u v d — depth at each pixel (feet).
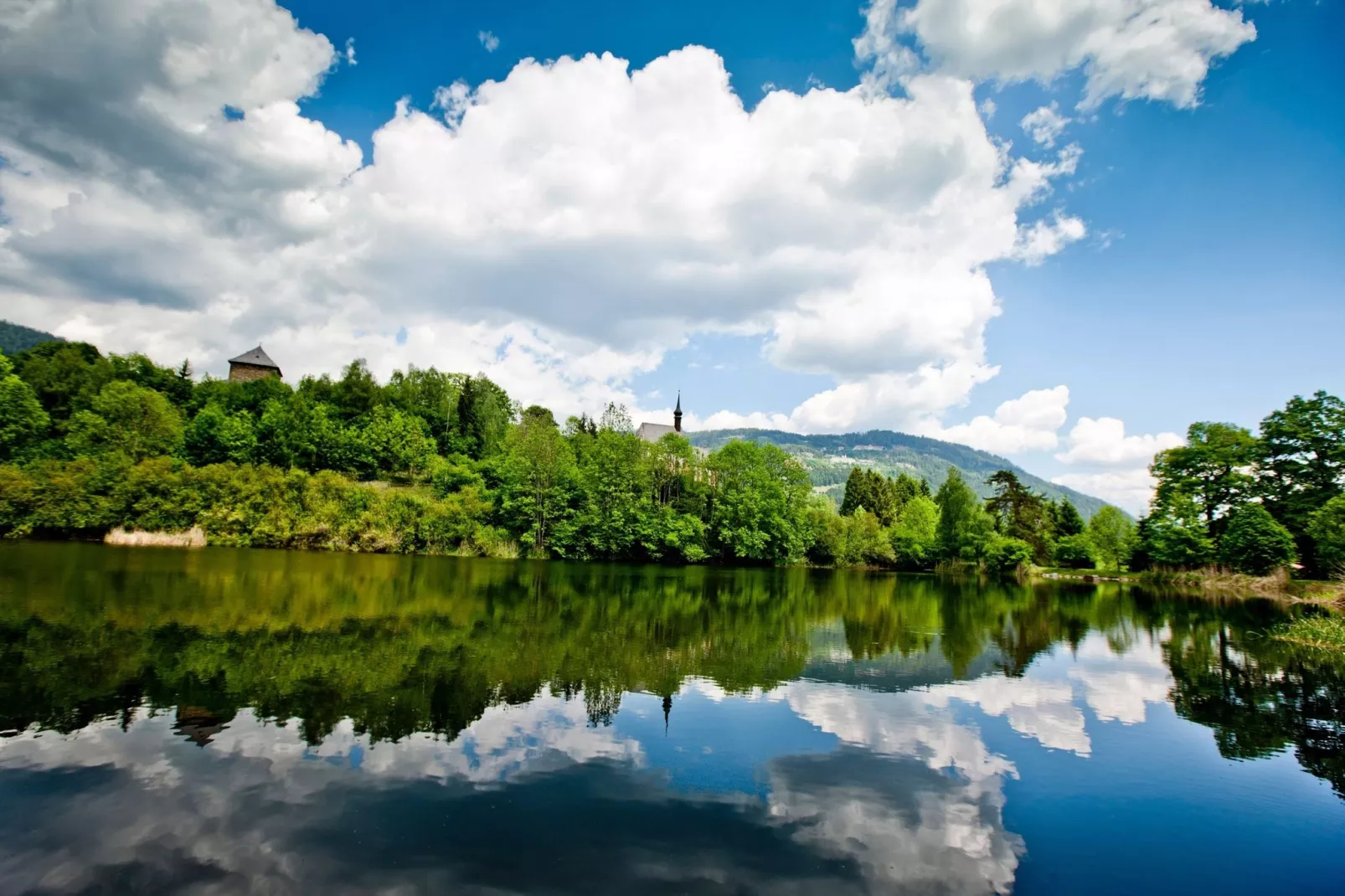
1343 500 166.91
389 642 70.74
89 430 215.72
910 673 69.77
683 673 65.21
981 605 143.74
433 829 30.86
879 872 28.94
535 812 33.17
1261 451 214.07
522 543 240.12
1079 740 48.70
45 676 52.75
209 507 192.03
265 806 32.45
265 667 58.23
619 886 26.68
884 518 405.18
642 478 269.44
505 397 417.28
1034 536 320.91
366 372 380.58
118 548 157.38
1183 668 75.77
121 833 29.37
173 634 68.80
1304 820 36.11
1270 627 111.24
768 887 27.20
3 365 226.79
